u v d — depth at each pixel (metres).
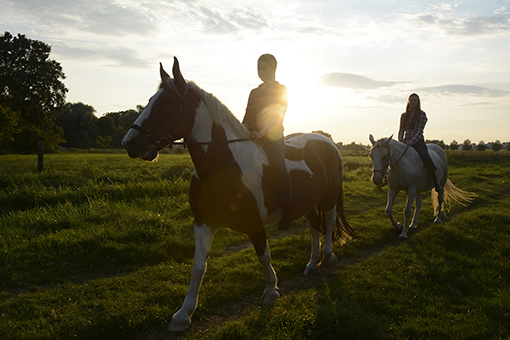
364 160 22.66
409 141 6.15
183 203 6.94
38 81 40.69
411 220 6.94
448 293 3.43
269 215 2.95
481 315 2.89
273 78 3.00
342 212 4.43
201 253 2.78
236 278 3.69
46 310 2.92
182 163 16.75
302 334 2.54
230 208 2.69
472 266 4.21
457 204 8.48
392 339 2.58
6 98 40.00
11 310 2.93
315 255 4.05
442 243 4.98
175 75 2.54
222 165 2.65
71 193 6.75
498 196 10.27
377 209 7.76
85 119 67.88
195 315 2.91
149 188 7.64
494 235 5.43
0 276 3.56
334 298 3.24
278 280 3.77
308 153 3.60
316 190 3.49
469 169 18.33
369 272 3.93
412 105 6.17
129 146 2.36
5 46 39.53
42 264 3.92
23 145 35.97
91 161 18.69
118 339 2.58
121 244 4.47
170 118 2.46
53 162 17.34
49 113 42.72
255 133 2.81
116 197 7.04
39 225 5.17
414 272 3.86
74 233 4.67
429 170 6.02
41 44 41.81
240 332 2.51
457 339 2.58
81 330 2.58
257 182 2.78
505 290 3.41
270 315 2.82
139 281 3.56
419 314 2.97
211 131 2.67
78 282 3.62
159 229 5.20
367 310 3.04
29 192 6.68
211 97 2.68
